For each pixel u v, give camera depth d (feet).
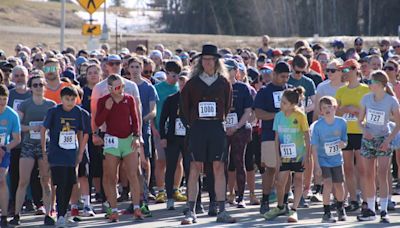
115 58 106.73
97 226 89.40
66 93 89.15
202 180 119.55
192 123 87.61
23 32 429.79
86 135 90.74
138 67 106.11
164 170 110.01
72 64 151.94
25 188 92.89
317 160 89.15
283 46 384.47
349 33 579.89
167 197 102.78
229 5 589.32
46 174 92.73
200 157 87.30
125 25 591.37
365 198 91.25
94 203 111.04
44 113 93.86
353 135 95.04
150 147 109.09
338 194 89.97
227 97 88.12
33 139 93.20
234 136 100.53
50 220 92.73
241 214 95.86
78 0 211.61
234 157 101.14
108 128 91.20
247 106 99.45
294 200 89.92
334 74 99.14
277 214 91.40
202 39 418.10
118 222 91.97
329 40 381.19
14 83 107.14
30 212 104.27
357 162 95.14
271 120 95.14
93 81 107.65
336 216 92.38
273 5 586.45
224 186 88.74
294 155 89.61
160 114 105.19
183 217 95.20
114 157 91.30
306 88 103.65
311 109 103.30
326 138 88.79
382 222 87.92
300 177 89.97
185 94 87.61
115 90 90.12
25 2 583.17
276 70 95.45
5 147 89.71
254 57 153.28
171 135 101.14
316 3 586.04
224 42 410.93
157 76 122.83
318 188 106.93
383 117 88.74
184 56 152.76
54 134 89.25
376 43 364.79
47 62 100.73
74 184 91.76
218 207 89.51
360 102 91.20
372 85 88.99
